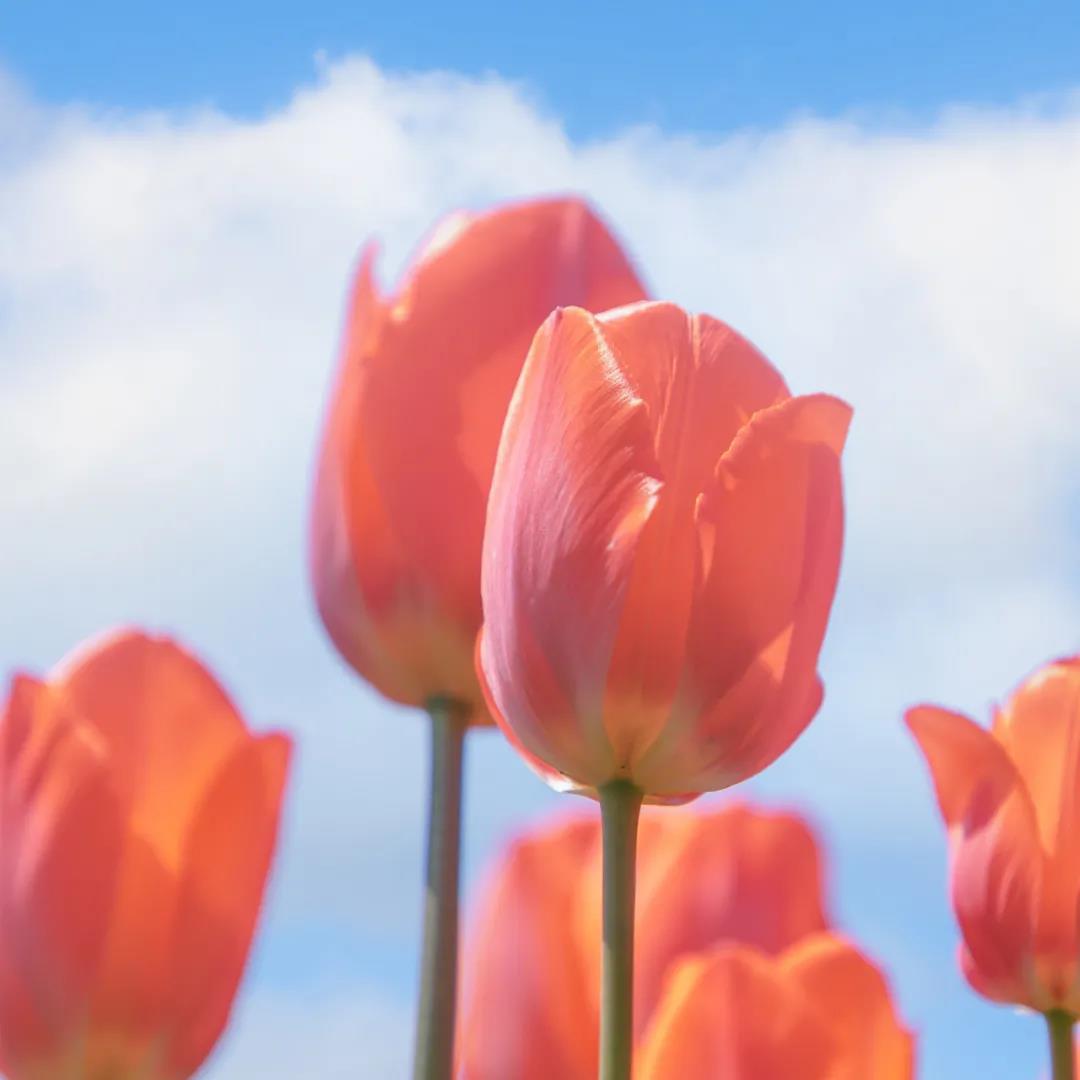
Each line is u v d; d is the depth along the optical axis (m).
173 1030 0.73
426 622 0.75
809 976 0.72
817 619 0.70
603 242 0.77
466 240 0.76
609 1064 0.67
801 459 0.69
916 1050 0.72
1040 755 0.75
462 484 0.75
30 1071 0.73
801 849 0.79
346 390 0.76
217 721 0.74
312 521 0.77
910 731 0.75
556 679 0.69
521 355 0.76
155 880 0.73
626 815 0.69
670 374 0.69
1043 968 0.74
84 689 0.74
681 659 0.69
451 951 0.73
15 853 0.73
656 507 0.69
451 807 0.74
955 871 0.75
